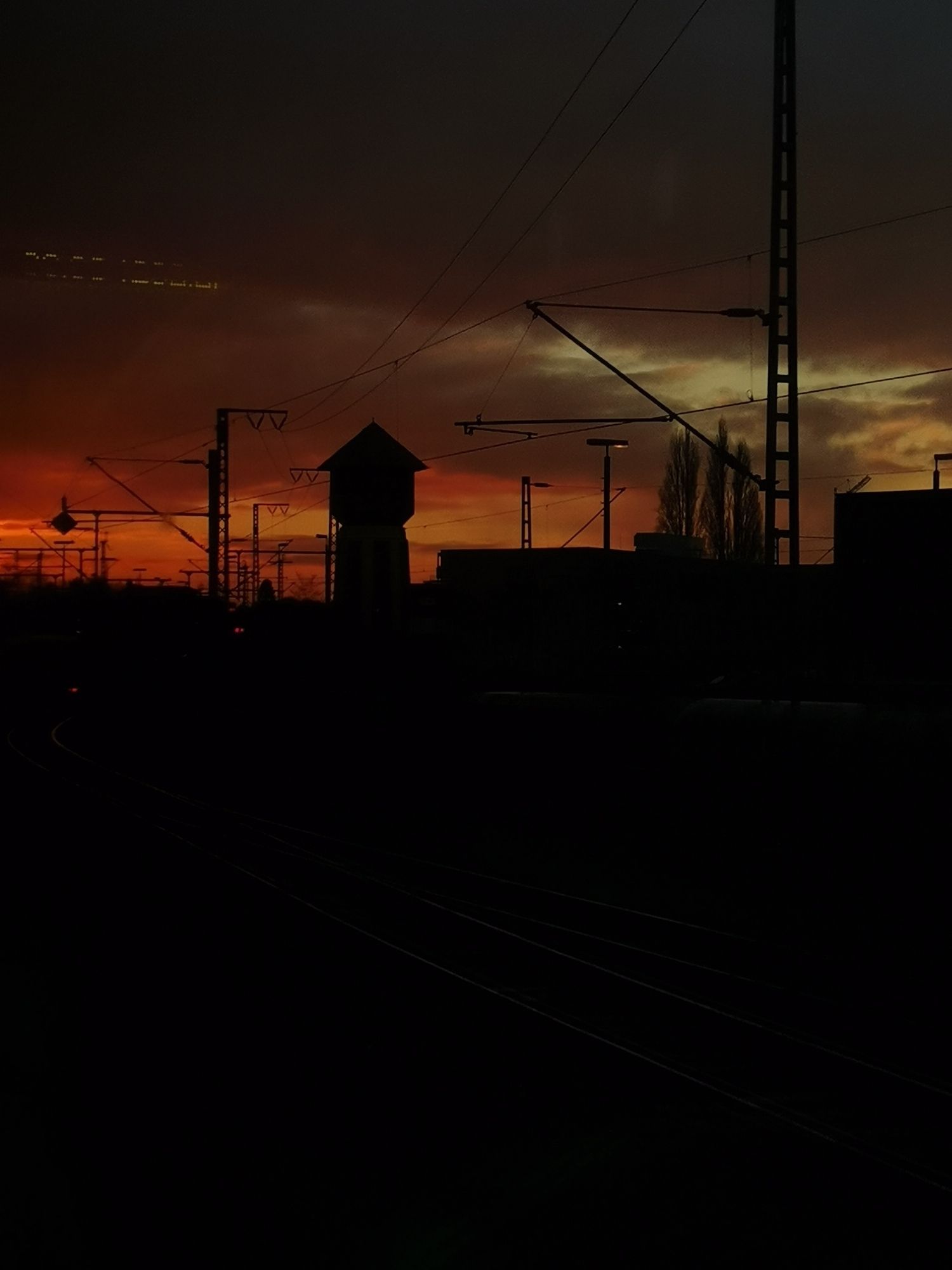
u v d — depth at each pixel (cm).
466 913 1515
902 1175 658
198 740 4916
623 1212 604
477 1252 559
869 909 1578
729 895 1717
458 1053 892
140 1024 968
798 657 2411
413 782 3256
